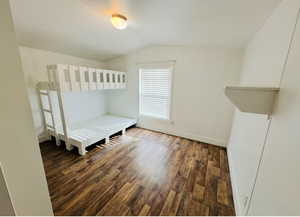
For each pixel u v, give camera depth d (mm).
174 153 2465
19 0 1330
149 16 1667
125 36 2375
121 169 1988
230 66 2467
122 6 1496
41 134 2678
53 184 1676
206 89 2740
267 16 1262
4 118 558
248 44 2002
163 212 1368
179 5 1369
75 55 3012
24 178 651
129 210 1377
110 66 3775
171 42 2662
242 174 1431
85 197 1507
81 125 3105
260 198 901
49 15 1626
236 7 1256
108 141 2797
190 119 3020
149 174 1901
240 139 1745
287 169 645
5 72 545
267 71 1166
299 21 721
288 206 597
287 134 690
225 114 2666
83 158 2230
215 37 2076
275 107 860
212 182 1782
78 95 3260
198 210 1402
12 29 547
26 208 677
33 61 2389
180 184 1732
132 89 3590
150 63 3180
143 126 3680
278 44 994
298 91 639
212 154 2457
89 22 1861
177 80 2973
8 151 581
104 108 4066
